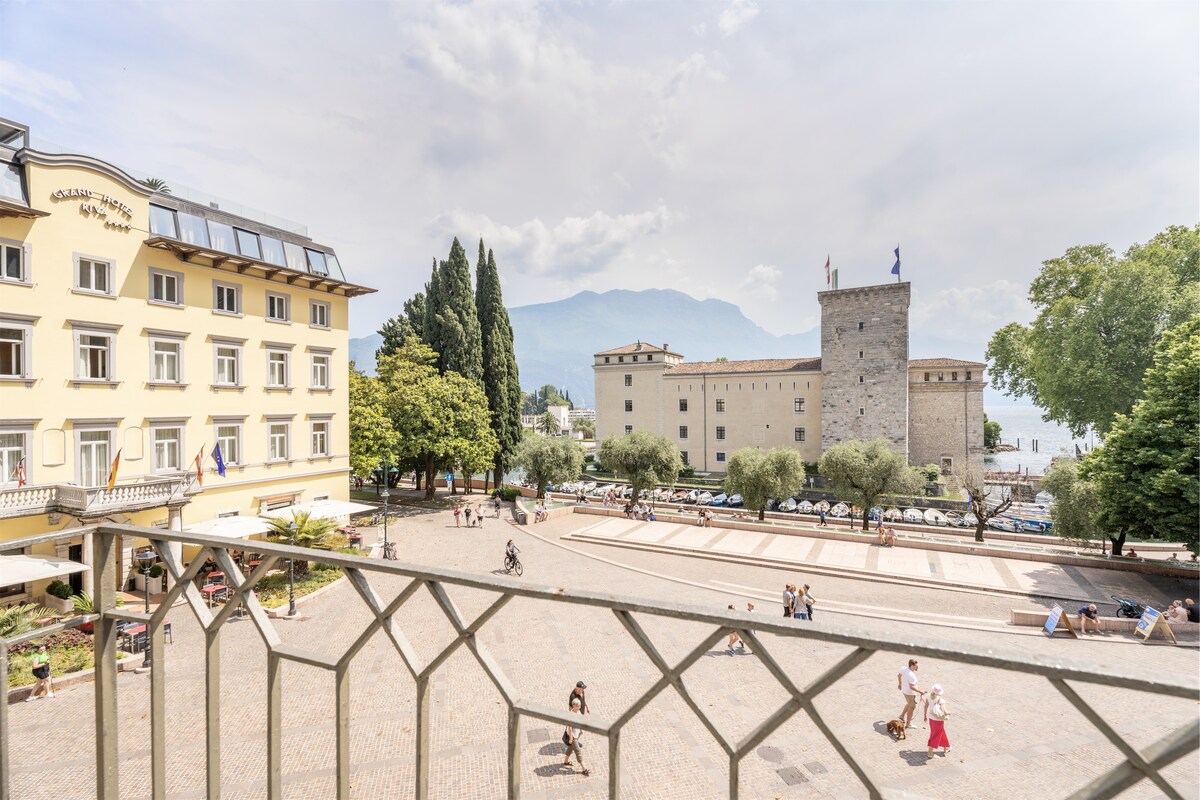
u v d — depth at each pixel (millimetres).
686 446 78750
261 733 13609
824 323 70562
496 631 20750
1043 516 54750
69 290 23078
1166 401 27031
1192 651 19641
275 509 29250
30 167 22047
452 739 13641
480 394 50531
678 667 2354
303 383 33438
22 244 21844
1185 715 14977
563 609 23391
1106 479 28266
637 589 27609
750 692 16500
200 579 23531
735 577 30062
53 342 22609
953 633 21984
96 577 3211
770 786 12008
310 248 34406
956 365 72250
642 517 44688
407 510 46094
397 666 17656
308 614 22094
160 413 26188
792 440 73125
